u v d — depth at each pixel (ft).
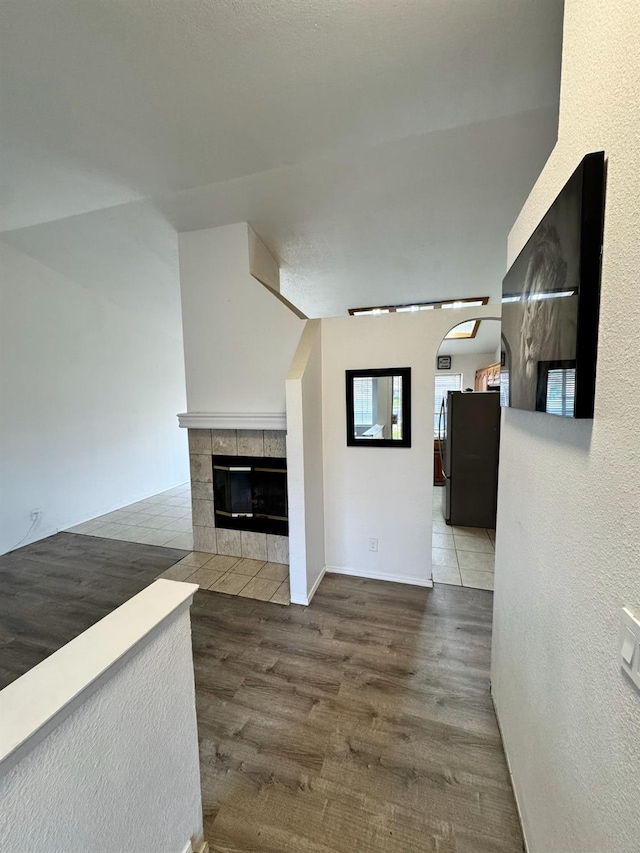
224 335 10.65
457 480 13.56
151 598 3.25
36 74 5.57
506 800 4.37
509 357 4.62
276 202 9.07
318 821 4.21
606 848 2.19
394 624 7.82
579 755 2.60
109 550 11.95
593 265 2.31
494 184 8.09
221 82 5.75
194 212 9.59
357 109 6.35
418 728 5.34
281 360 10.21
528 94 6.00
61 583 9.84
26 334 12.51
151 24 4.82
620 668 2.05
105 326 15.53
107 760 2.61
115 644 2.67
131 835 2.85
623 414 2.02
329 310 15.37
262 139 7.06
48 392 13.29
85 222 10.24
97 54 5.25
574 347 2.46
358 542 9.93
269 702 5.85
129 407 16.88
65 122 6.61
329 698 5.90
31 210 9.68
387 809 4.31
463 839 4.01
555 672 3.09
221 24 4.83
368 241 10.39
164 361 18.93
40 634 7.72
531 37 4.99
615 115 2.13
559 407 2.75
